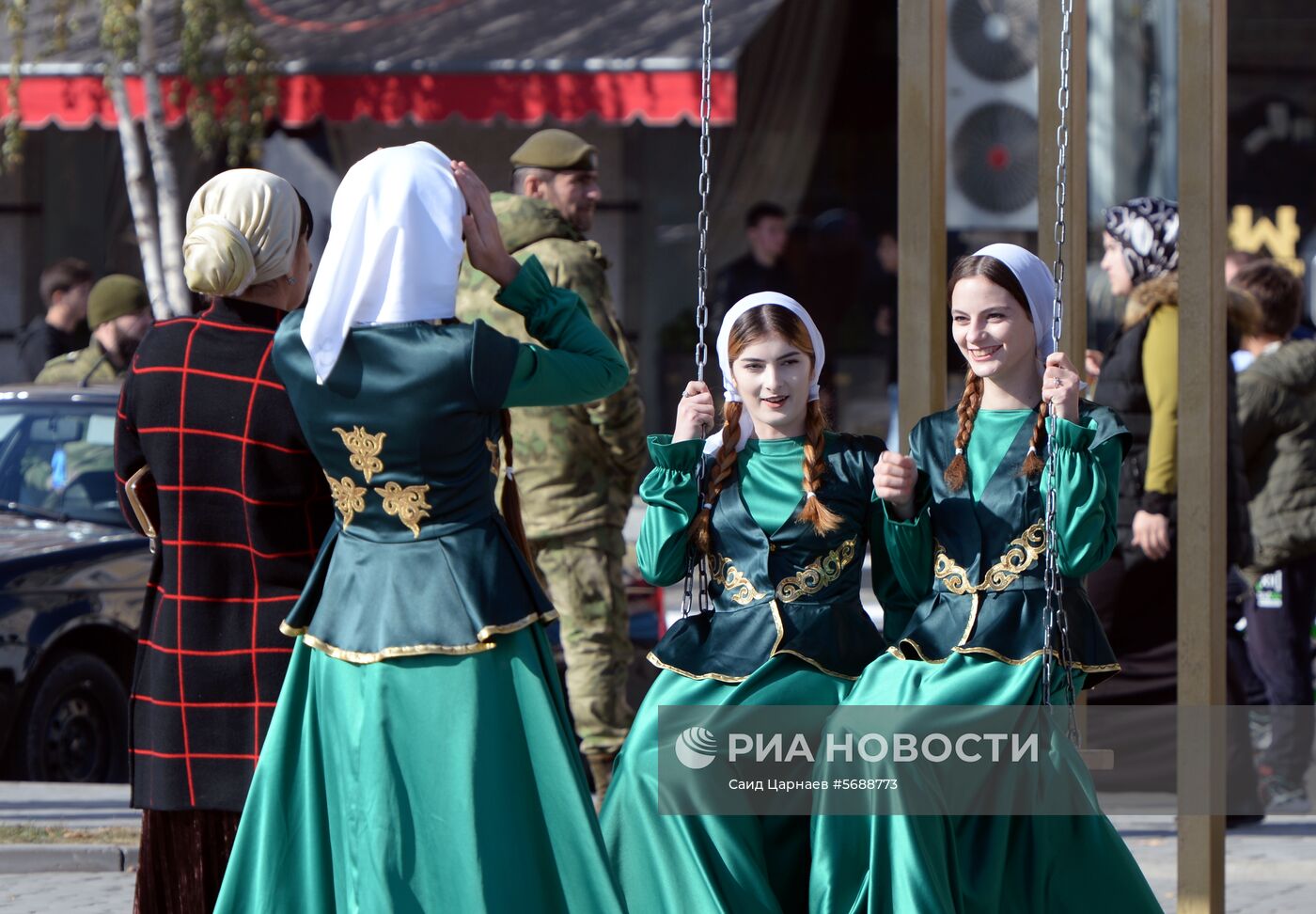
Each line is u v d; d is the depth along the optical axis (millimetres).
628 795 13836
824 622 14086
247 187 13852
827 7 48938
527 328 13305
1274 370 24125
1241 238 50531
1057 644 13625
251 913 12766
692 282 49688
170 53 42688
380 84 41719
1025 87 38531
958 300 13883
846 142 49188
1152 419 21812
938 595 13836
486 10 44312
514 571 12789
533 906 12281
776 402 14078
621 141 49750
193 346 13742
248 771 13578
